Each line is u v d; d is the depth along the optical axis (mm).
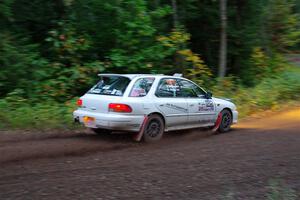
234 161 7988
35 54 14281
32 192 5855
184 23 19094
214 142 10094
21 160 7730
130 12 15352
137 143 9688
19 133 10531
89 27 15211
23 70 13531
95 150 8828
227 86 17531
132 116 9547
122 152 8719
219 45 20375
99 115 9602
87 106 9984
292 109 17422
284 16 23891
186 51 16609
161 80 10406
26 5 15211
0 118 11438
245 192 6078
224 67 19250
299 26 26844
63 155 8258
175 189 6148
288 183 6574
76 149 8828
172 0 17719
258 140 10414
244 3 20391
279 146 9578
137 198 5715
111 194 5855
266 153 8773
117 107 9445
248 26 20531
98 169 7230
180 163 7773
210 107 11406
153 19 16688
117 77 10172
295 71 24859
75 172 6988
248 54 20750
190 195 5891
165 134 11047
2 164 7402
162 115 10172
